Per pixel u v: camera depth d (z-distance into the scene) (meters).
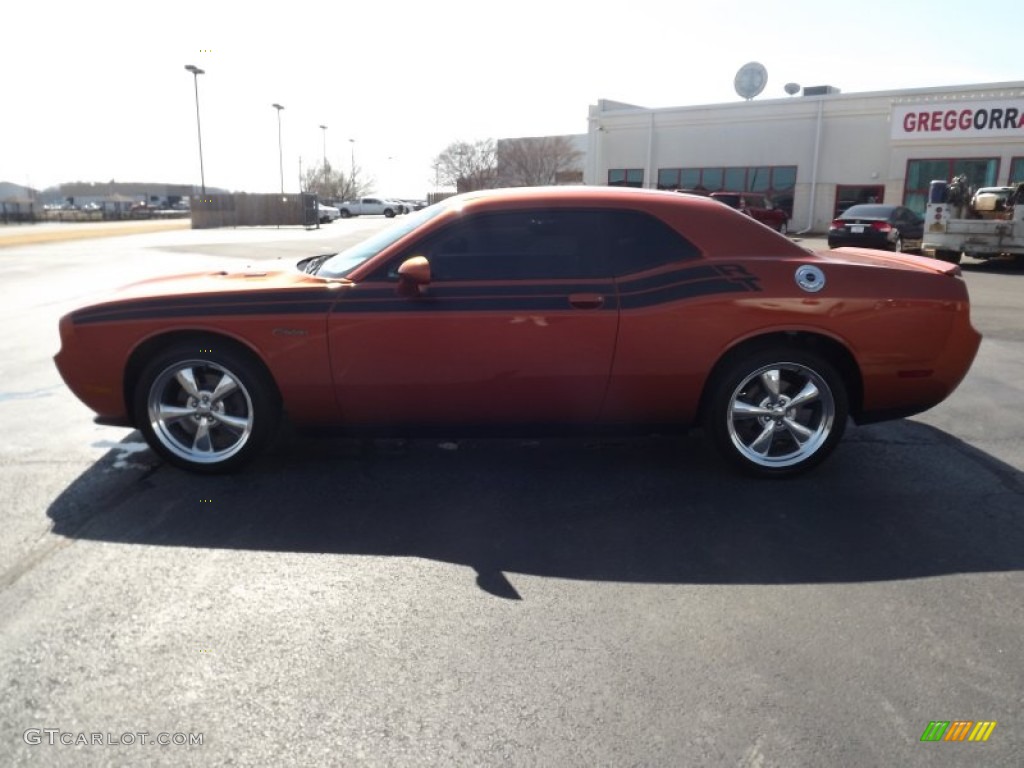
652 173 36.41
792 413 4.41
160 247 23.23
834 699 2.51
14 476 4.45
